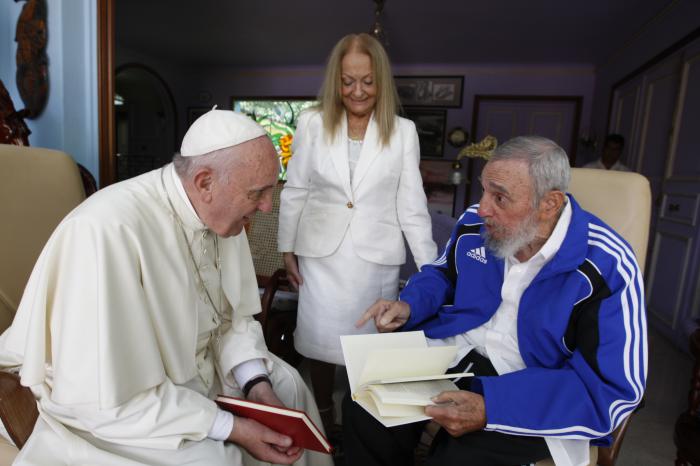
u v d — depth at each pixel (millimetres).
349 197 1515
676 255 3400
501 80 6902
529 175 1020
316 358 1636
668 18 4020
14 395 883
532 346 1125
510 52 6164
